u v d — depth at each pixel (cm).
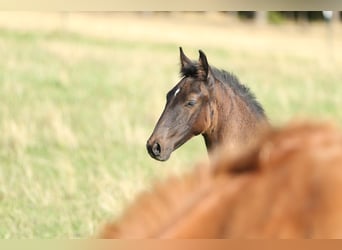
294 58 4234
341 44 5228
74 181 1286
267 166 119
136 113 2234
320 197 111
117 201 1103
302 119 125
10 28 4691
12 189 1212
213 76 928
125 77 3164
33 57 3559
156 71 3459
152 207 123
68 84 2805
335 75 3569
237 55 4278
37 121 1914
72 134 1744
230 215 117
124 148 1673
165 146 922
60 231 997
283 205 113
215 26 6078
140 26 5700
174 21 6206
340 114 2317
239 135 930
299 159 117
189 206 121
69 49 4016
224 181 123
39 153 1548
